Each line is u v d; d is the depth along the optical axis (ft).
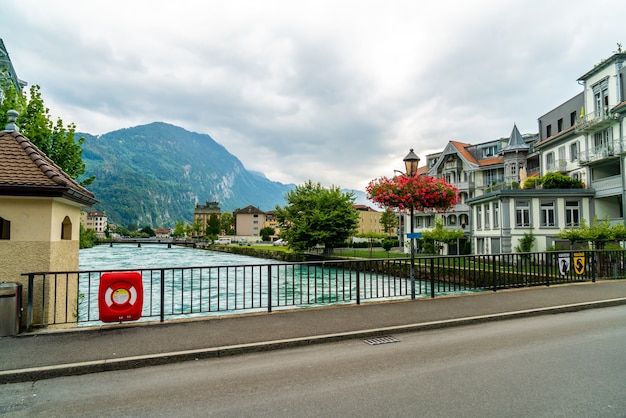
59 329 24.04
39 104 63.10
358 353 20.72
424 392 15.14
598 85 99.09
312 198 157.58
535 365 18.19
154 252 294.66
